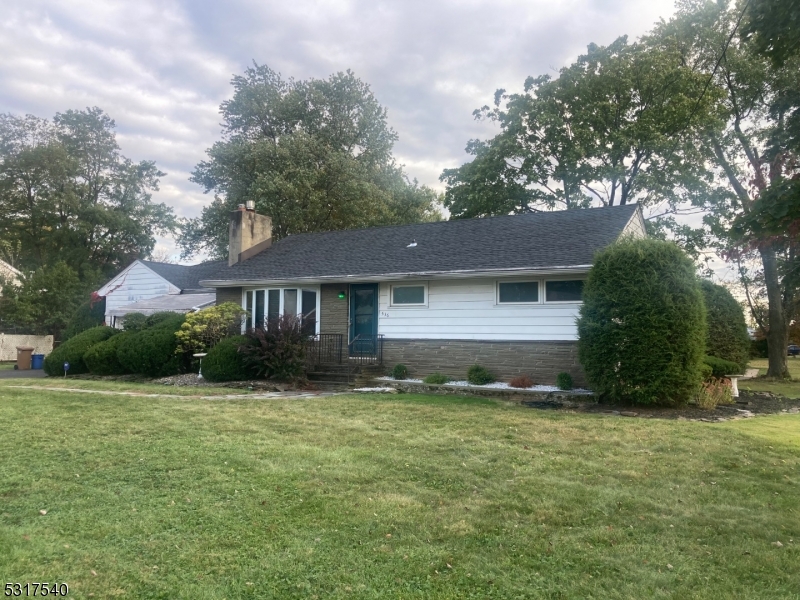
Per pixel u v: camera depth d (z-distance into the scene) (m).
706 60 22.25
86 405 9.92
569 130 25.25
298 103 33.31
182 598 3.20
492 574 3.53
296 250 19.19
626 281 10.48
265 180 29.09
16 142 41.06
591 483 5.41
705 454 6.53
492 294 13.66
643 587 3.37
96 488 5.14
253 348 13.84
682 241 23.25
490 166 26.11
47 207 40.03
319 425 8.19
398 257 15.72
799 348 43.16
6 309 29.23
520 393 11.88
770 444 7.12
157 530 4.17
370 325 15.63
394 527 4.28
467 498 4.96
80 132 42.44
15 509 4.59
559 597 3.25
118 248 44.03
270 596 3.24
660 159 23.25
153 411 9.25
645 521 4.45
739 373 12.89
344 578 3.46
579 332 11.05
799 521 4.48
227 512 4.55
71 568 3.53
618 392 10.45
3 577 3.38
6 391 12.22
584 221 15.07
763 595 3.28
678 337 10.20
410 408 9.80
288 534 4.12
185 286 25.17
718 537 4.16
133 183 44.25
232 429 7.82
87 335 18.33
